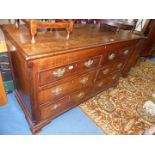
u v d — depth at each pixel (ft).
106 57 5.34
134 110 6.79
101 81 6.32
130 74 10.14
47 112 4.63
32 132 4.73
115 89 8.11
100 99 7.07
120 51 5.90
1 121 5.10
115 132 5.48
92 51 4.42
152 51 12.60
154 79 10.11
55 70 3.79
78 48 3.82
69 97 5.10
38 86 3.69
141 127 5.92
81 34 5.08
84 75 4.96
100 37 5.14
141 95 8.03
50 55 3.29
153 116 6.59
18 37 3.76
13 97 6.16
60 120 5.57
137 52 8.43
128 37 5.97
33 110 4.11
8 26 4.46
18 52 3.62
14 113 5.47
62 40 4.13
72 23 4.04
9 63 5.32
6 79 5.87
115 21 6.12
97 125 5.64
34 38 3.54
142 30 10.53
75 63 4.19
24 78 4.02
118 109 6.67
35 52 3.13
